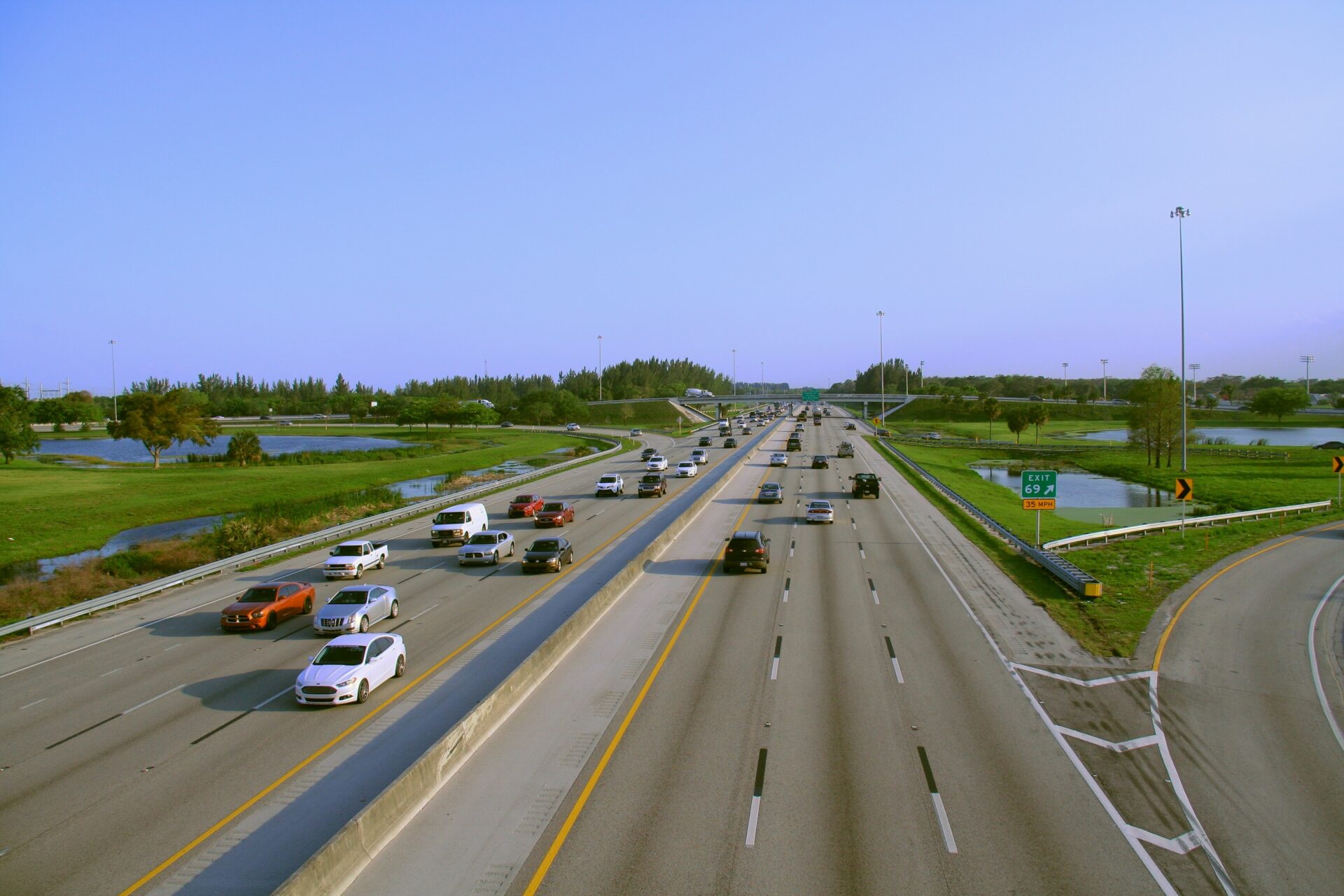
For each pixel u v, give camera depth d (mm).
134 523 57531
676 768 15398
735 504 54688
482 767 15531
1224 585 31703
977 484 72062
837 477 69812
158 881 12352
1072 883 11680
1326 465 81875
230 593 33000
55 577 38750
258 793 15203
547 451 117562
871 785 14672
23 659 24594
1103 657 22547
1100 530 46688
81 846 13398
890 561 35719
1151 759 15992
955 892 11422
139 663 23906
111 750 17469
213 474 83562
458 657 23500
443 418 171625
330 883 11406
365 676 20172
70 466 96188
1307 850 12711
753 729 17297
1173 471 82625
